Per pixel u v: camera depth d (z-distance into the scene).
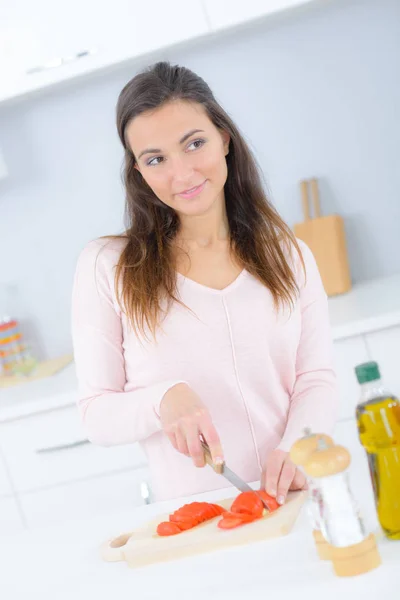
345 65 2.98
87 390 1.54
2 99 2.78
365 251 3.06
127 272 1.53
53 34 2.70
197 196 1.45
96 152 3.13
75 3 2.67
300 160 3.05
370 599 0.94
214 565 1.10
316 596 0.96
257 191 1.61
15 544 1.41
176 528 1.21
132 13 2.65
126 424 1.41
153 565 1.17
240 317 1.54
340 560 0.96
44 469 2.64
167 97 1.44
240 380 1.54
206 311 1.54
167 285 1.53
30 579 1.23
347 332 2.44
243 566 1.07
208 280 1.56
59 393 2.59
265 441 1.56
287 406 1.59
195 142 1.44
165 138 1.43
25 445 2.64
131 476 2.60
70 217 3.19
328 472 0.96
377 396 1.03
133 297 1.51
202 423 1.28
